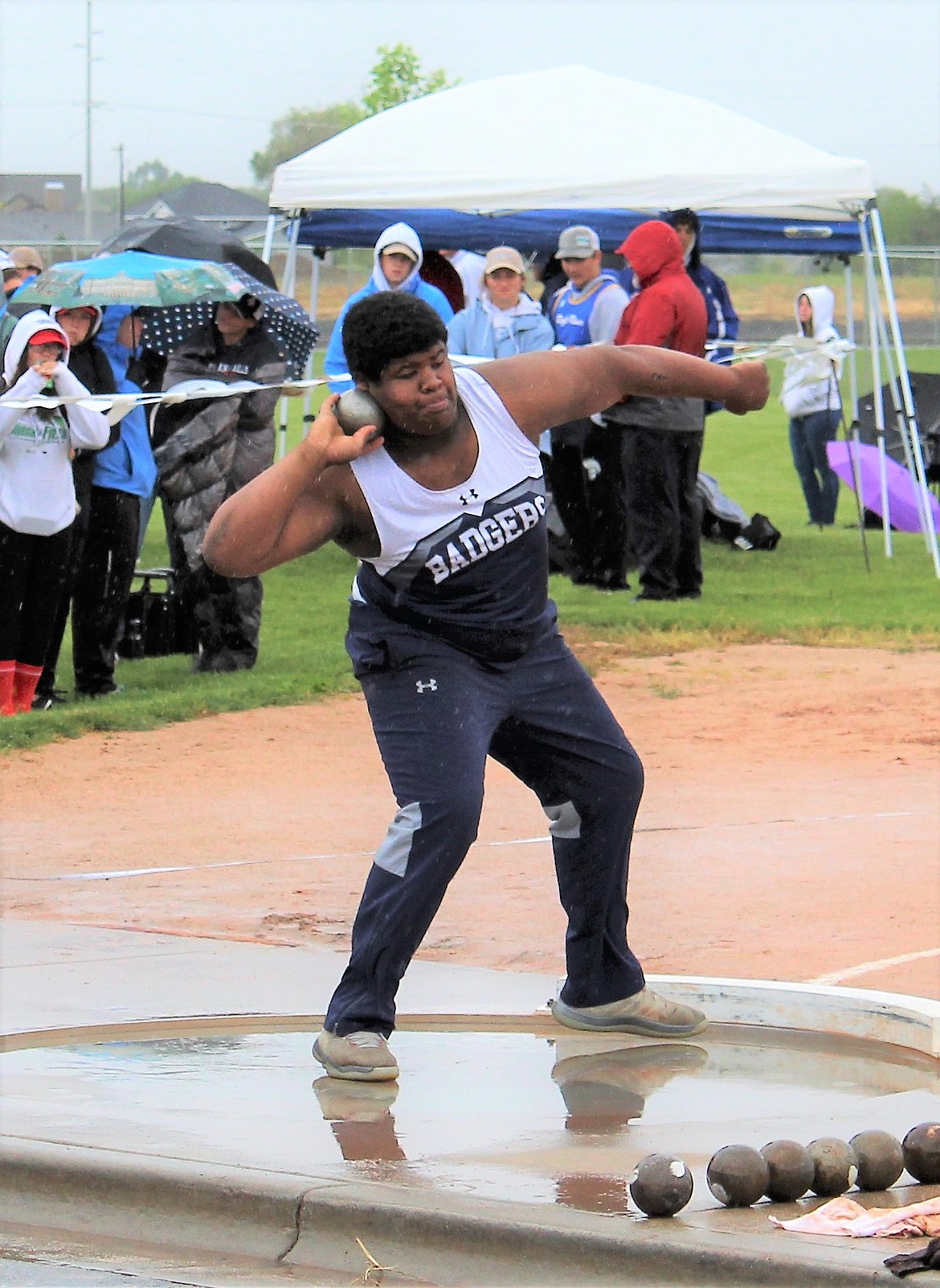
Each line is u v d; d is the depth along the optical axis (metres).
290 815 16.09
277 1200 7.25
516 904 12.80
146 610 23.61
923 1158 7.42
